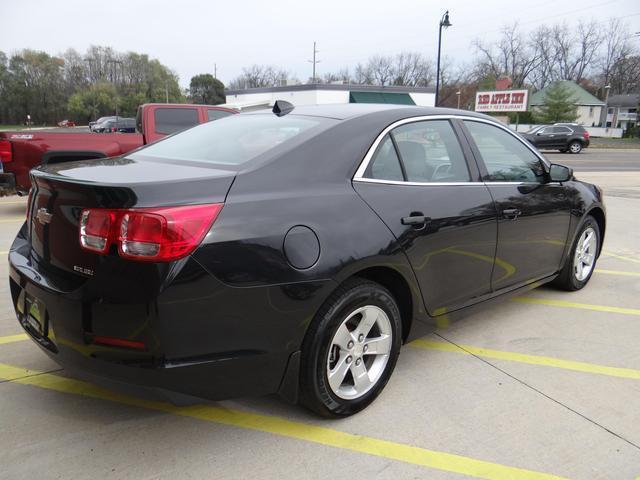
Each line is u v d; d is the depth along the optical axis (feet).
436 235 9.84
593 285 16.93
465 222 10.48
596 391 10.25
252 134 9.82
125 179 7.45
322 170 8.70
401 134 10.11
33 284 7.88
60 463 7.75
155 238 6.76
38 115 277.44
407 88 149.89
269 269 7.48
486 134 12.18
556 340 12.62
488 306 12.10
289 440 8.48
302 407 9.41
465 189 10.84
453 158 11.01
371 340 9.19
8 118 273.13
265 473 7.69
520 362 11.43
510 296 12.79
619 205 33.45
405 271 9.29
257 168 8.14
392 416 9.23
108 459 7.88
